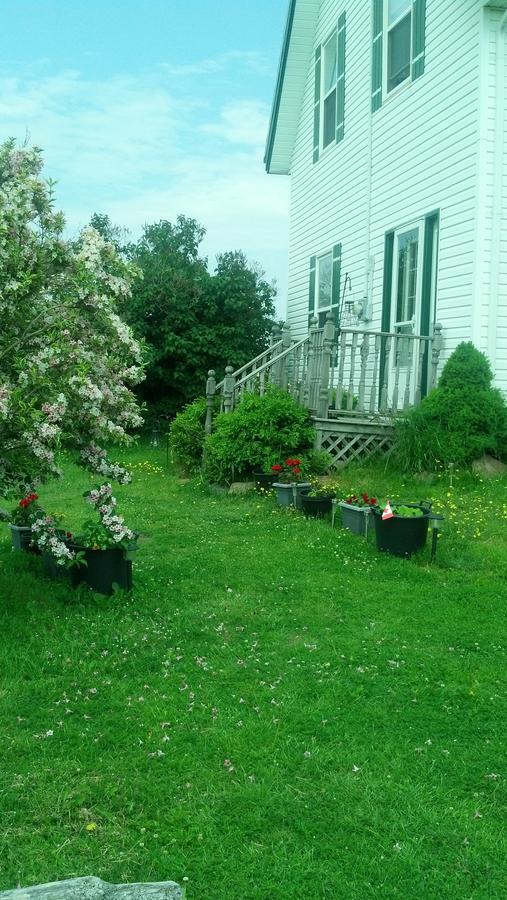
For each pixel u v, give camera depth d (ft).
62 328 19.35
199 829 11.33
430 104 38.04
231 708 14.96
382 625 19.29
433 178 37.78
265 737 13.88
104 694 15.47
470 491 31.45
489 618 19.81
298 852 10.90
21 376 18.34
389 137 43.06
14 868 10.44
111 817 11.56
